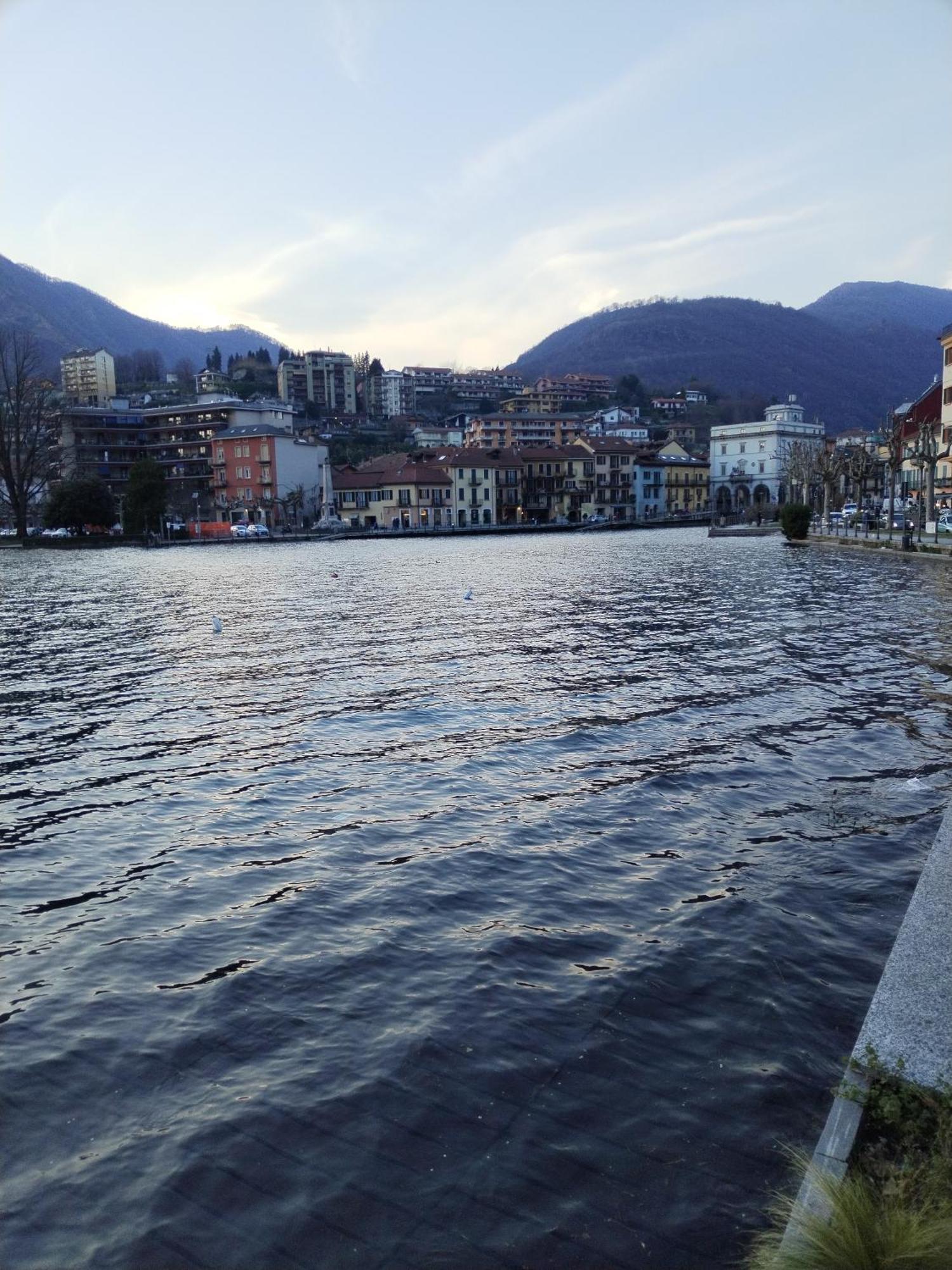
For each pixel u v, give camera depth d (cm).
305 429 19125
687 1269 468
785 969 762
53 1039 697
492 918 880
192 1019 720
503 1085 625
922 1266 390
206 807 1227
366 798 1248
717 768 1334
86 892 965
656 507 16738
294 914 902
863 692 1814
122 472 15800
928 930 745
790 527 7806
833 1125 519
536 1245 490
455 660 2308
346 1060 661
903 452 9681
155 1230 512
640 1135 570
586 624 2961
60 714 1794
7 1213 526
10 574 6450
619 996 730
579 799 1217
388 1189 536
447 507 14125
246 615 3422
